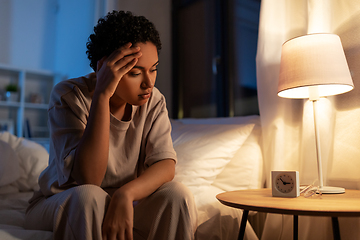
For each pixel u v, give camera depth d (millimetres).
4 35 3736
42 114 3947
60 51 3982
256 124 1629
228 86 2330
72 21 3777
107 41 924
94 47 974
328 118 1256
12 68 3535
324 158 1247
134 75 899
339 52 1104
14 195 1604
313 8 1312
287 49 1182
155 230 816
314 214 788
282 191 1039
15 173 1720
